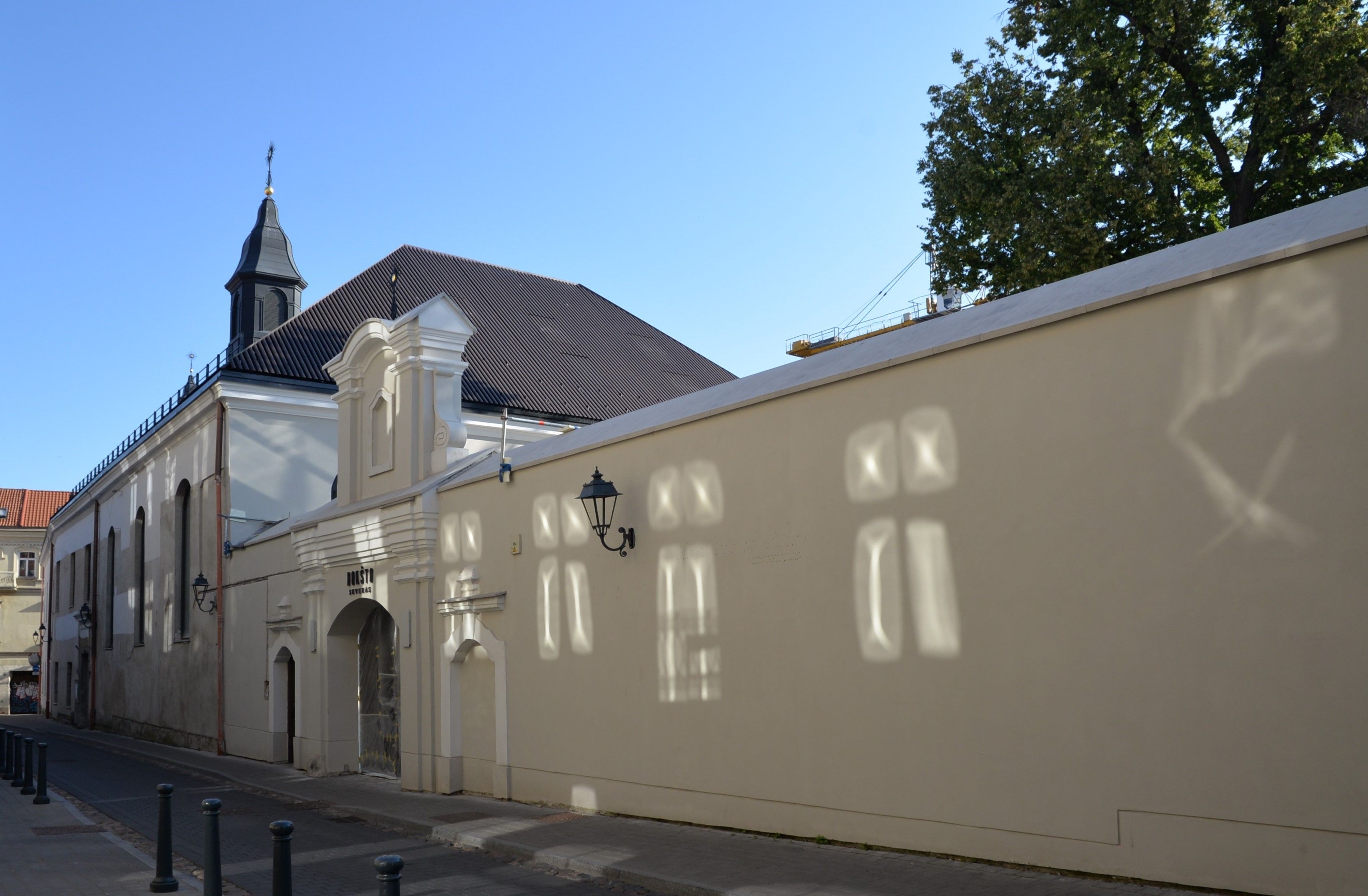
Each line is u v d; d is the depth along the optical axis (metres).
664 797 11.80
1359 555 6.53
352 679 20.39
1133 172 20.36
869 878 8.23
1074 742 7.91
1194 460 7.38
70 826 14.05
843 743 9.74
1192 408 7.41
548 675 13.90
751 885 8.34
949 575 8.92
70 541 49.09
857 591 9.72
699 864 9.33
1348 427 6.64
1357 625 6.51
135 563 36.19
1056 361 8.29
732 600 11.07
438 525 16.73
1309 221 7.54
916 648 9.14
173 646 30.84
